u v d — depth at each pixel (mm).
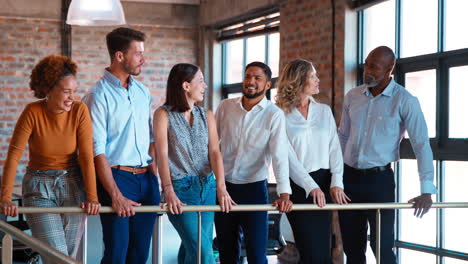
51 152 2893
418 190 5477
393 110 3693
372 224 3770
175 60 9109
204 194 3240
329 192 3566
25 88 8500
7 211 2717
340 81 6172
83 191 3021
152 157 3340
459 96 5027
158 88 9055
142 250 3252
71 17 5262
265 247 3480
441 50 5168
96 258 4918
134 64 3131
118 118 3107
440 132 5211
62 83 2791
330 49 6285
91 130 2934
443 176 5199
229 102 3551
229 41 8734
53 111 2854
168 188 3037
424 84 5379
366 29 6062
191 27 9141
